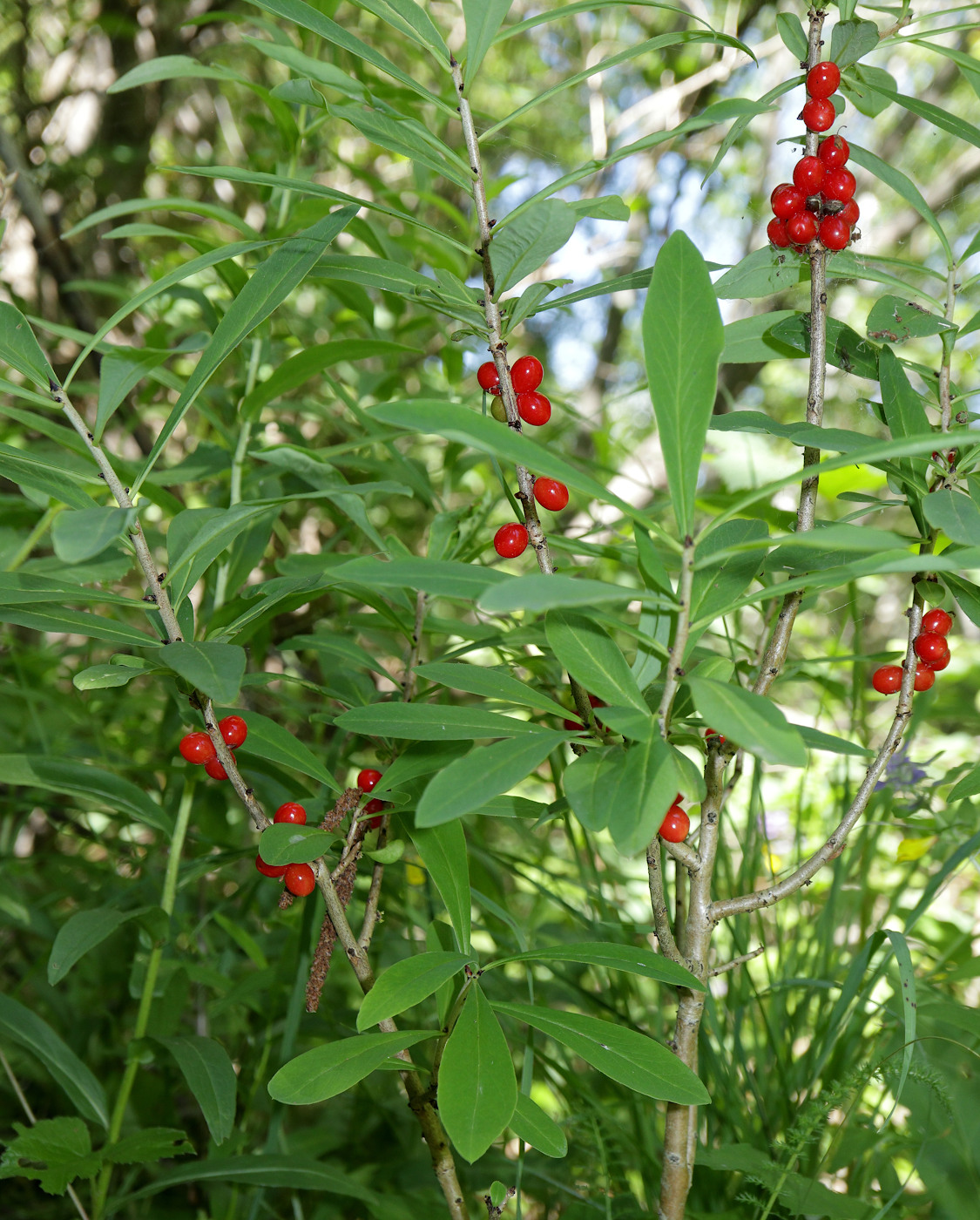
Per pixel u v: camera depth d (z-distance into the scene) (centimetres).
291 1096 31
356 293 54
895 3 128
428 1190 53
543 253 34
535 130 152
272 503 35
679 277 29
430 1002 56
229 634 36
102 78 108
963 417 36
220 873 73
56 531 27
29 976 59
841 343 37
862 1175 45
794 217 33
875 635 128
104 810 63
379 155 113
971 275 35
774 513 47
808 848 64
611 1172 45
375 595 45
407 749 36
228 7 107
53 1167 41
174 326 67
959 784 33
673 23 145
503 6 33
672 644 32
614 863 67
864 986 45
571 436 129
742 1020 47
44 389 35
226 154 127
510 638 43
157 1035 47
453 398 67
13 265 92
